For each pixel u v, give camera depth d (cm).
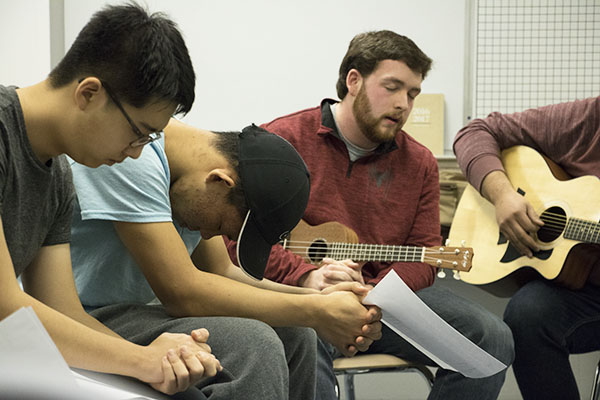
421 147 224
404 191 218
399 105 208
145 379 115
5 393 90
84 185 140
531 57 310
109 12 110
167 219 142
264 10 310
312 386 155
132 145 113
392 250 206
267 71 311
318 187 213
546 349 232
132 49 108
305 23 310
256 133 145
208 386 128
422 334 156
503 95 311
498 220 242
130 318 148
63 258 133
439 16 309
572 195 237
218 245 174
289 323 154
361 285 178
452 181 294
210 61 311
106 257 149
